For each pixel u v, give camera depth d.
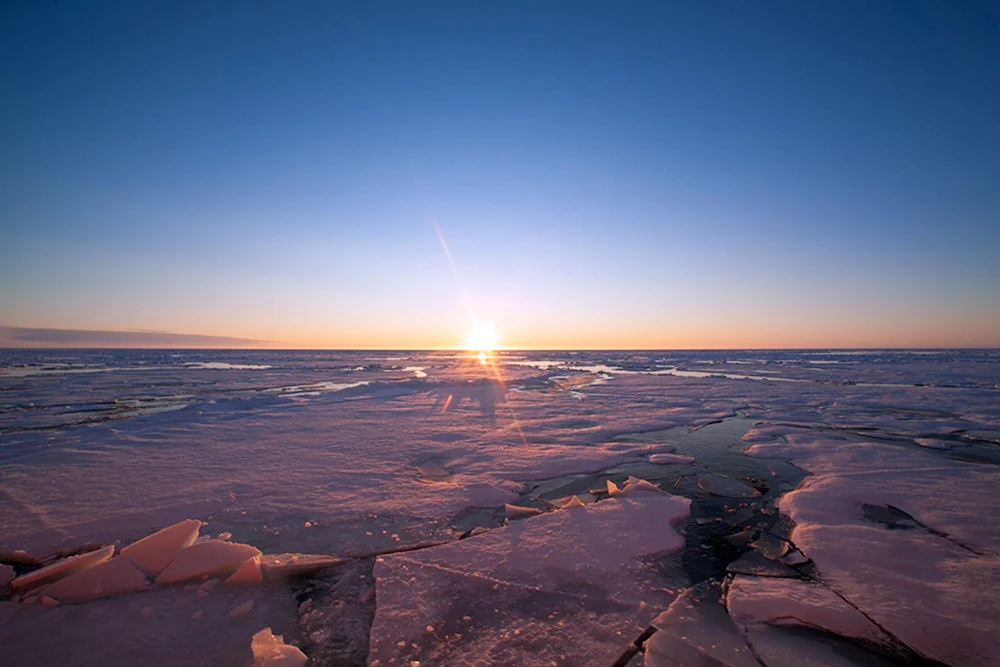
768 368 31.19
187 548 3.78
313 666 2.65
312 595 3.39
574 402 13.47
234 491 5.43
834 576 3.59
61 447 7.45
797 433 8.85
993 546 3.98
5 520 4.56
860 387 17.44
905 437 8.56
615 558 3.88
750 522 4.81
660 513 4.86
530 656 2.71
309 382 20.23
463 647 2.79
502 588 3.42
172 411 10.85
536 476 6.39
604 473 6.58
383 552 4.05
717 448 7.97
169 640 2.83
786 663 2.63
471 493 5.50
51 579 3.49
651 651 2.73
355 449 7.53
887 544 4.05
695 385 18.70
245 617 3.09
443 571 3.64
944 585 3.34
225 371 27.23
